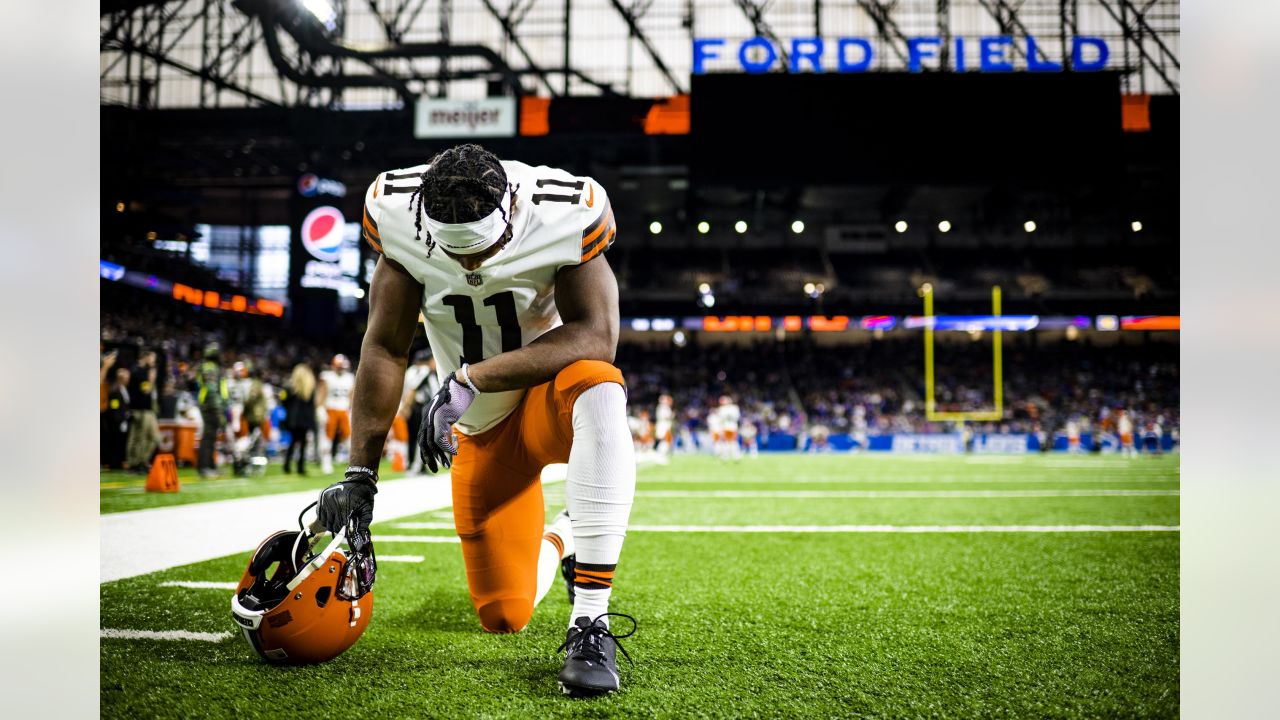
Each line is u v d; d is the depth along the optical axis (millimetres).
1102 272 28219
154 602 2375
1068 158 16578
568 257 1691
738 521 4645
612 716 1437
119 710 1449
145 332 20422
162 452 10570
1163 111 17812
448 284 1698
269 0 18766
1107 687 1619
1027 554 3385
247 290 25891
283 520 4488
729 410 15828
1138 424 23250
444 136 18203
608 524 1661
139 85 22344
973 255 28891
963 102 16734
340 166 22516
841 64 18531
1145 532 4148
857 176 16688
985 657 1833
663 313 26375
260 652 1690
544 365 1639
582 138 18234
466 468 1957
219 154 22219
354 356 25656
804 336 30469
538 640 1983
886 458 17734
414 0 23266
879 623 2158
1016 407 27250
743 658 1816
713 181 16719
